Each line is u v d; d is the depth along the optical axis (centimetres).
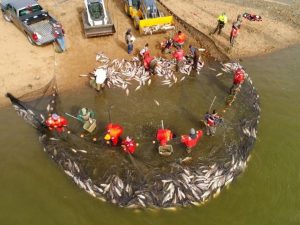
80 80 2267
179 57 2317
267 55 2648
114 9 2877
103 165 1728
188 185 1648
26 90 2169
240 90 2252
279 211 1655
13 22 2580
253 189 1738
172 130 1988
